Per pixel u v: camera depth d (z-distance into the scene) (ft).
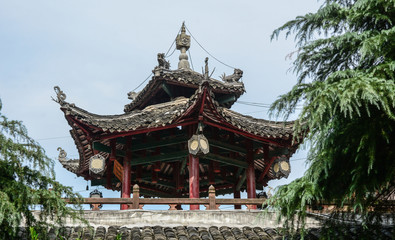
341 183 39.99
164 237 46.44
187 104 54.65
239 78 67.67
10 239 37.09
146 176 67.21
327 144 39.01
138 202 51.49
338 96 34.88
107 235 46.80
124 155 60.03
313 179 39.86
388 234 43.80
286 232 46.73
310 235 46.57
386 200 42.47
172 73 63.62
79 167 69.00
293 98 39.19
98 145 58.13
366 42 37.27
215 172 66.95
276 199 41.78
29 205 37.68
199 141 54.85
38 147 38.40
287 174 59.41
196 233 47.98
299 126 37.40
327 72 42.78
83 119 54.85
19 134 37.93
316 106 37.73
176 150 64.85
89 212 49.98
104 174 70.13
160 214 50.80
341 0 43.93
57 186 39.88
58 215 40.24
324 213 51.13
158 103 68.33
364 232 42.73
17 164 37.83
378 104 36.76
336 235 43.14
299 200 40.32
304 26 42.78
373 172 37.99
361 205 37.68
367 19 41.63
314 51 41.91
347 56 41.96
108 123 57.16
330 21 42.14
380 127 37.29
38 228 39.19
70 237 45.42
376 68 37.06
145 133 61.87
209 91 53.31
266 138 59.47
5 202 35.12
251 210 51.70
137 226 49.49
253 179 61.46
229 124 56.49
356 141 38.14
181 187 66.39
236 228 49.75
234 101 67.87
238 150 61.98
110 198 51.21
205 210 51.37
